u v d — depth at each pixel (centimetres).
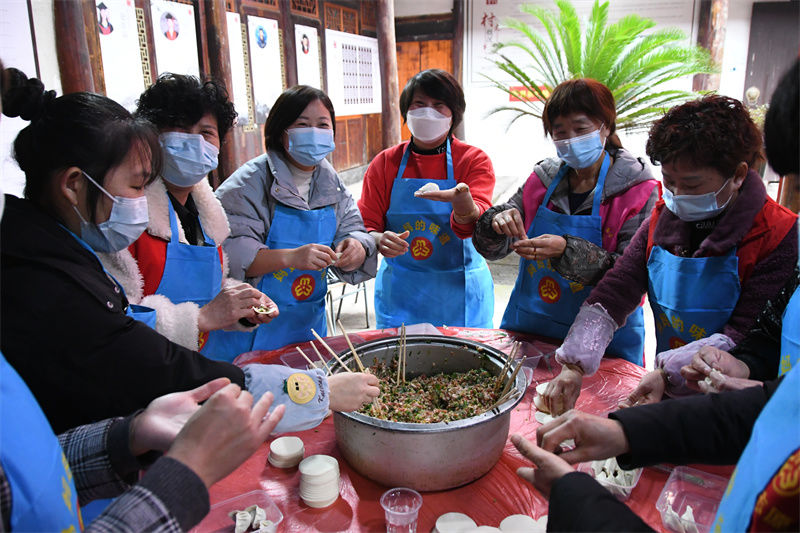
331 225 204
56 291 85
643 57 382
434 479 106
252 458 121
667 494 103
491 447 109
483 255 193
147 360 93
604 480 106
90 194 95
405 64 510
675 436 78
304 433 130
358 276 209
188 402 84
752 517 50
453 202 195
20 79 88
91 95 97
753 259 127
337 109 455
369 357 141
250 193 187
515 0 451
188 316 137
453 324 235
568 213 183
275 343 195
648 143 133
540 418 134
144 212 105
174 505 59
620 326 151
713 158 119
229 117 159
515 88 464
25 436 54
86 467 81
